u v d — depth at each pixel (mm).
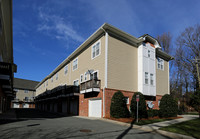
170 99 16641
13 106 54625
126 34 16484
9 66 12648
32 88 61969
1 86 18031
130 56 17234
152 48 19094
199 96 15320
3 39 15180
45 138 6188
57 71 30281
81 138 6445
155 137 7500
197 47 26750
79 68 20484
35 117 15539
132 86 16766
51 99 30469
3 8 11805
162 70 21375
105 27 15211
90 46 18281
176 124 11211
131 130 8953
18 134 6730
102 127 9484
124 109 13797
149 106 17062
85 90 16172
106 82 14578
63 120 12820
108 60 15094
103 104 14227
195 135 7746
